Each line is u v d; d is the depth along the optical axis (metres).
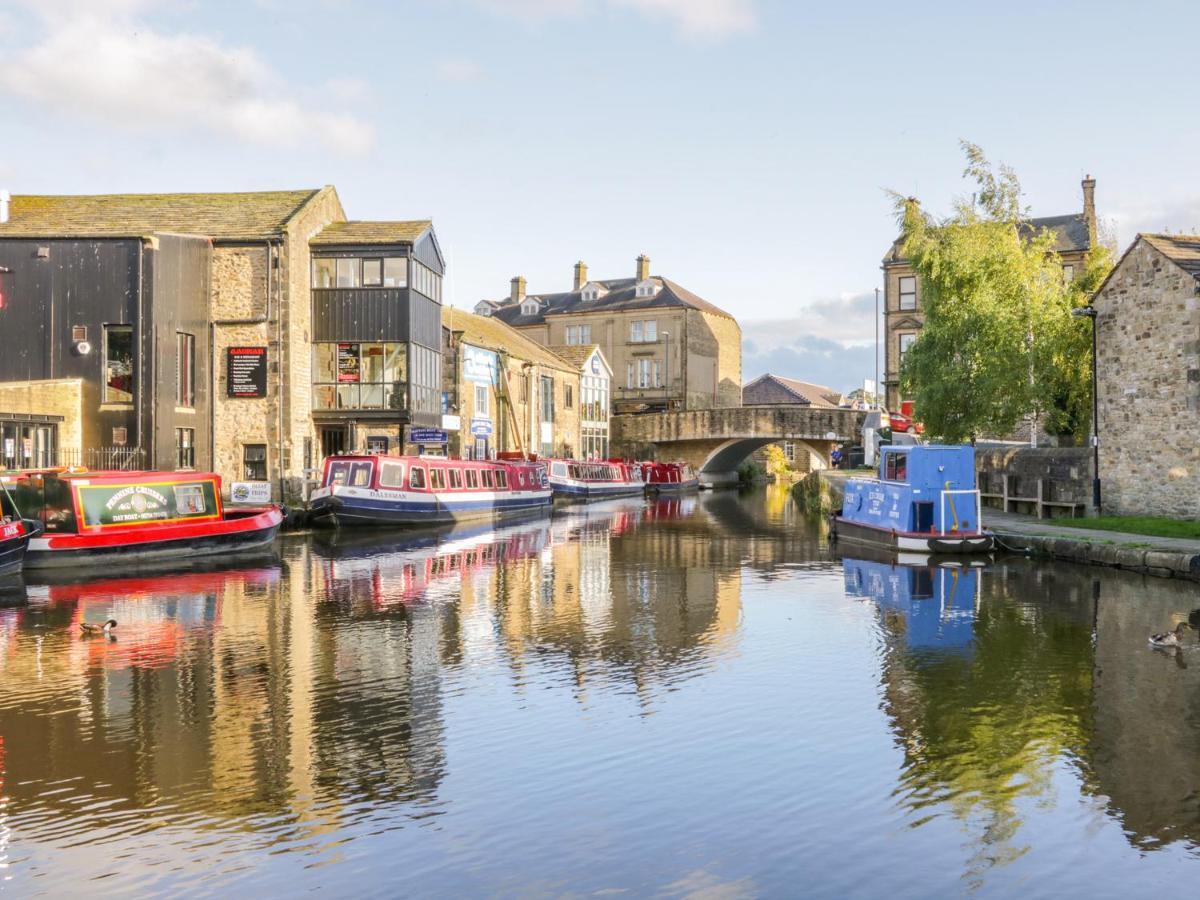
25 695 12.39
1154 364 26.47
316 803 8.93
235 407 33.97
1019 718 11.33
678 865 7.73
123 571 23.45
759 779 9.47
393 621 17.12
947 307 35.12
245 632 16.14
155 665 13.90
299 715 11.52
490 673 13.43
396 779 9.48
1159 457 26.41
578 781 9.42
